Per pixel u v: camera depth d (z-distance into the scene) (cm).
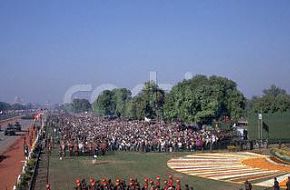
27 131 12481
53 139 9375
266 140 8456
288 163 6259
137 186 4022
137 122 14088
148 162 6656
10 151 8038
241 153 7581
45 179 5225
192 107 11788
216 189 4659
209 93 12356
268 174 5444
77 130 10919
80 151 7444
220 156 7225
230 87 14225
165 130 9950
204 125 12100
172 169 5988
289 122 9075
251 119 9175
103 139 8400
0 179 5256
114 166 6281
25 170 5294
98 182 4116
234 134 9612
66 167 6166
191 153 7681
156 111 15638
